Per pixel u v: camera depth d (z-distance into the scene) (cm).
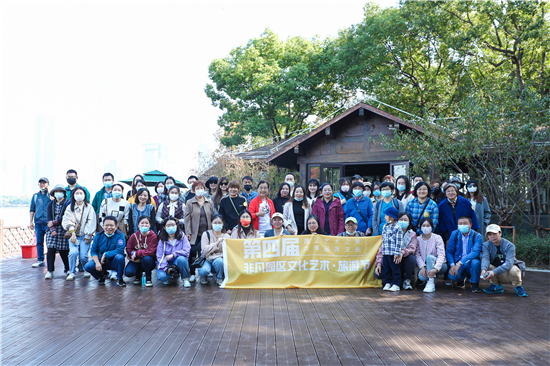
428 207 668
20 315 479
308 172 1355
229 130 2417
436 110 2036
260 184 723
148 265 644
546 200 1104
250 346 377
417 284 676
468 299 573
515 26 1611
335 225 709
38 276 743
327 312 497
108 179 771
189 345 379
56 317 470
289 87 2138
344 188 784
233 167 1516
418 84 2117
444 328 434
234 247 654
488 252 611
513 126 882
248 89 2264
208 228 712
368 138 1272
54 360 344
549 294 606
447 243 652
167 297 573
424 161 995
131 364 336
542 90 1591
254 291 618
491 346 381
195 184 704
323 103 2498
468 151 943
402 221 639
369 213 726
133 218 731
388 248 632
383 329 430
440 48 1997
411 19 1875
